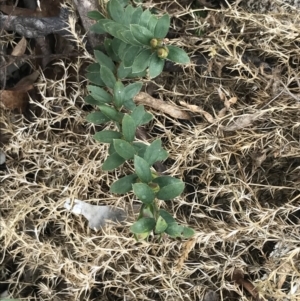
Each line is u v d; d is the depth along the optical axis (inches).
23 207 19.7
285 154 18.3
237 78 18.8
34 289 21.5
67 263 19.3
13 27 20.5
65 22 19.6
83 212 19.8
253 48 19.3
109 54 18.4
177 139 19.0
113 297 20.7
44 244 19.7
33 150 20.3
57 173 20.6
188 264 19.4
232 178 19.3
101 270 20.1
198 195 20.1
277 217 18.9
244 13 18.6
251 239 18.5
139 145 16.4
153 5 19.4
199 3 20.9
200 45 19.2
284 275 17.5
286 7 19.5
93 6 18.9
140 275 18.9
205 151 19.0
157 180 15.2
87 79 19.1
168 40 19.2
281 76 18.8
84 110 21.1
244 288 19.4
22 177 20.3
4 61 21.1
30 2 20.6
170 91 19.8
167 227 14.7
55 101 20.9
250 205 18.4
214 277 19.8
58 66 21.3
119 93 16.8
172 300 19.3
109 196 19.5
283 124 18.5
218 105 20.0
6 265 22.0
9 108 21.2
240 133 18.7
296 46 18.6
